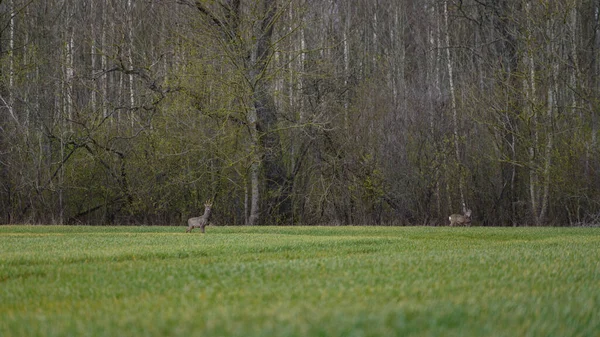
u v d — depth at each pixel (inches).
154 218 2112.5
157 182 2053.4
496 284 500.1
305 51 1914.4
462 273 567.5
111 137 2047.2
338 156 2121.1
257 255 798.5
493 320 343.0
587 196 2010.3
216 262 708.0
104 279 560.7
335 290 456.4
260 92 1971.0
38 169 1996.8
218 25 1916.8
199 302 417.7
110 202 2078.0
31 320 371.2
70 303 448.8
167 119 1980.8
